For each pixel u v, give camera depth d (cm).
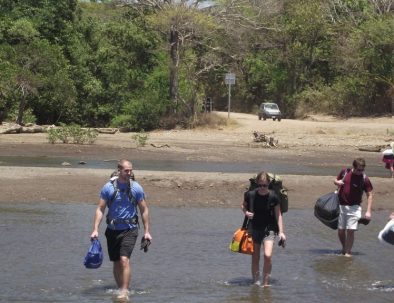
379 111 6462
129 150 3306
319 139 4188
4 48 5031
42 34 5856
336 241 1385
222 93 8256
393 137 4372
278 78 7838
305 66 7644
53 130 3650
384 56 6369
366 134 4588
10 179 2052
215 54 5591
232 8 5459
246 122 5434
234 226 1524
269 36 7562
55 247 1247
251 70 8012
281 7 6994
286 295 951
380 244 1360
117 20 6097
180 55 5319
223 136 4434
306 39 7538
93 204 1789
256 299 925
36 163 2650
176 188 1980
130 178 939
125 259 926
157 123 5159
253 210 1014
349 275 1084
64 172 2208
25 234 1364
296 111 7212
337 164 2914
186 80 5319
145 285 996
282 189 1021
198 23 5169
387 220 1670
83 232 1399
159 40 5738
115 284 995
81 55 5831
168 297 928
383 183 2117
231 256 1213
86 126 5688
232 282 1024
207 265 1139
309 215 1719
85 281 1009
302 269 1123
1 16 5750
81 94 5688
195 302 903
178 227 1495
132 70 5766
